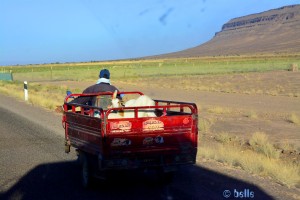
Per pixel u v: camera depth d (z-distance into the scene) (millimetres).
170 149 7863
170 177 8469
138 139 7625
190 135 8008
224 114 21266
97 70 106688
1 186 8570
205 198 7445
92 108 7859
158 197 7625
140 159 7688
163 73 77062
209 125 17219
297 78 52156
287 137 14984
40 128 16422
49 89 41906
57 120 18734
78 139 8633
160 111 8898
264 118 19859
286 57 162250
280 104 26094
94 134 7773
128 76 68688
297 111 22406
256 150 12445
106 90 9680
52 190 8258
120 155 7535
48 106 24344
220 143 13461
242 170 9711
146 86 45500
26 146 12836
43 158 11211
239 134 15547
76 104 8656
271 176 9117
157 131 7730
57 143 13305
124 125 7500
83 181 8508
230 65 106812
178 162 7957
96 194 7949
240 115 20922
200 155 11148
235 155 10750
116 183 8781
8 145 12992
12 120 18859
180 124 7910
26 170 9930
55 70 116312
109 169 7492
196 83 48812
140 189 8242
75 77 72500
